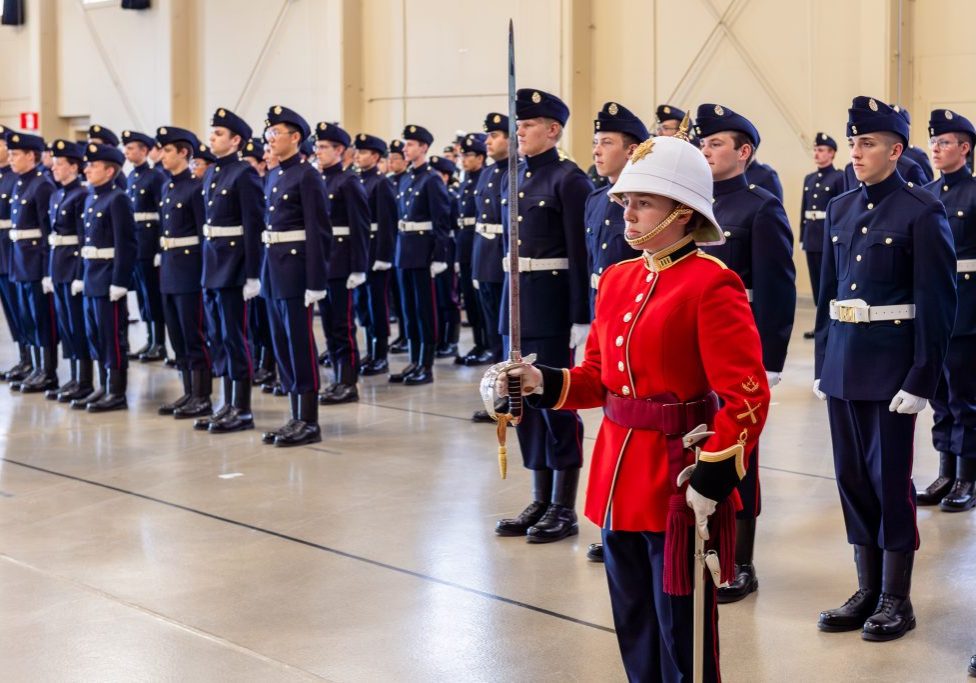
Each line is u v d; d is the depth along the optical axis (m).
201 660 3.46
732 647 3.52
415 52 14.83
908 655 3.44
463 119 14.52
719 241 2.59
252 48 16.22
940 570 4.20
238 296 6.70
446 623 3.74
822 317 3.85
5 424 6.98
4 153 8.80
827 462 5.80
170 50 16.84
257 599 3.98
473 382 8.38
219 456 6.09
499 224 6.20
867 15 11.72
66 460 6.03
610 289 2.71
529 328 4.82
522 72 13.88
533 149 4.85
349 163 10.42
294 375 6.36
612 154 4.28
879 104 3.60
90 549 4.55
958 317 4.89
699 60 12.86
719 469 2.41
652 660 2.69
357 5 15.24
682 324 2.52
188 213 7.05
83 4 18.02
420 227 8.28
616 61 13.44
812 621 3.73
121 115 17.72
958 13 11.48
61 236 7.61
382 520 4.90
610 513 2.60
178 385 8.30
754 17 12.49
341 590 4.06
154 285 9.13
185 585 4.12
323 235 6.29
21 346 8.65
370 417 7.10
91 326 7.44
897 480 3.56
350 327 7.70
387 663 3.43
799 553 4.41
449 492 5.34
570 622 3.73
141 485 5.51
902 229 3.55
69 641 3.62
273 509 5.08
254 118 16.31
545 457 4.70
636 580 2.68
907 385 3.47
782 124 12.41
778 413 7.01
